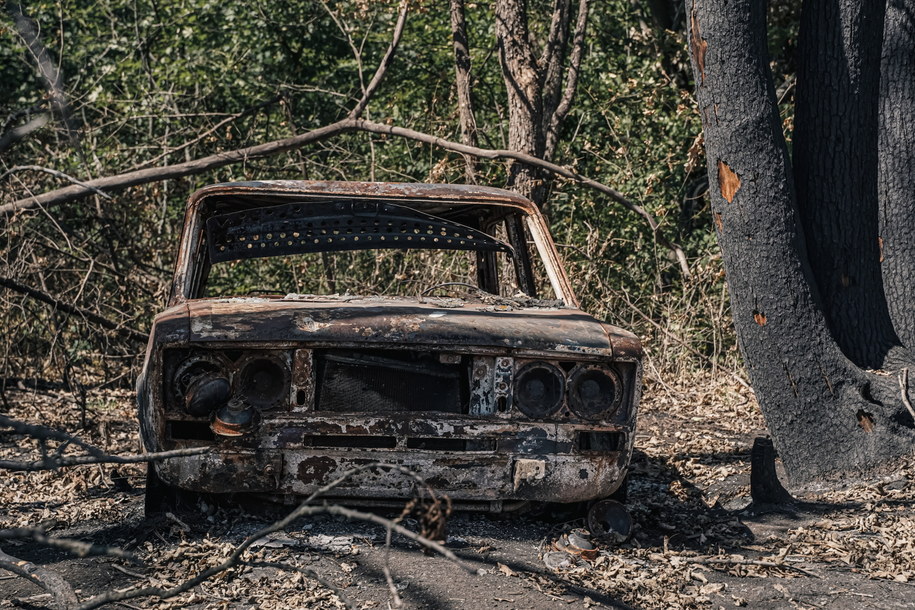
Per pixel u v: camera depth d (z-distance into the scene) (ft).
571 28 48.80
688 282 34.27
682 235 43.60
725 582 12.51
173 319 12.46
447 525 13.57
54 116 33.42
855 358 18.88
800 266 18.33
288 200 17.10
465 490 12.75
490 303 15.28
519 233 18.31
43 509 15.23
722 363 32.81
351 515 8.95
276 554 12.25
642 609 11.32
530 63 32.99
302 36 48.16
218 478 12.32
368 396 12.92
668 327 32.42
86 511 14.96
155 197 34.83
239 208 17.80
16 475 17.46
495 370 12.78
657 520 15.57
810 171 19.02
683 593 11.98
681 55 46.96
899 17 19.60
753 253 18.47
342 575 11.71
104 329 27.89
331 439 12.58
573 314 14.40
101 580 11.60
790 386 18.43
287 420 12.37
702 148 35.14
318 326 12.48
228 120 37.35
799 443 18.45
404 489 12.66
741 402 28.30
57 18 43.68
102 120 40.42
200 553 12.23
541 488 12.85
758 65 18.26
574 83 36.81
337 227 17.30
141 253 33.99
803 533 14.93
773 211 18.28
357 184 17.20
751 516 16.22
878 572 13.11
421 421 12.55
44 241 29.91
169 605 10.84
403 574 11.79
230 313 12.73
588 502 13.91
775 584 12.48
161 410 12.27
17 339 28.60
